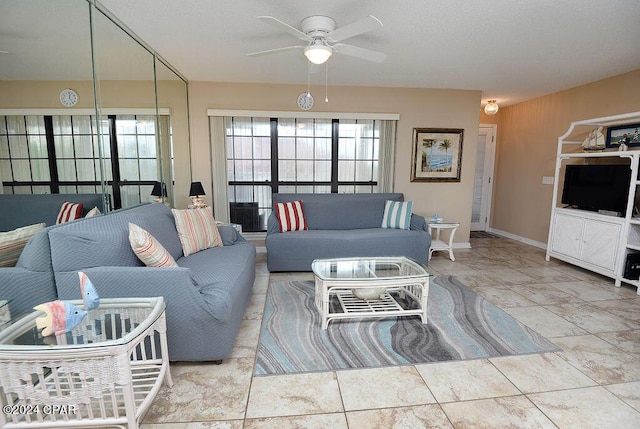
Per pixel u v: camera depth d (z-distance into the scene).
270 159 4.50
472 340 2.27
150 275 1.80
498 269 3.89
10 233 1.70
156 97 3.25
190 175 4.26
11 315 1.69
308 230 4.00
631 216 3.22
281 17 2.37
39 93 1.82
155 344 1.87
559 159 4.06
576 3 2.12
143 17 2.39
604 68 3.52
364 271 2.69
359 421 1.54
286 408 1.62
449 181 4.74
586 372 1.92
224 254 2.73
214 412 1.59
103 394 1.33
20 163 1.72
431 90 4.53
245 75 3.90
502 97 4.99
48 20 1.84
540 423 1.53
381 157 4.58
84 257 1.84
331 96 4.39
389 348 2.17
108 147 2.47
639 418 1.56
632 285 3.36
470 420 1.55
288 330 2.41
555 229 4.11
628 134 3.63
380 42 2.81
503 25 2.46
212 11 2.29
